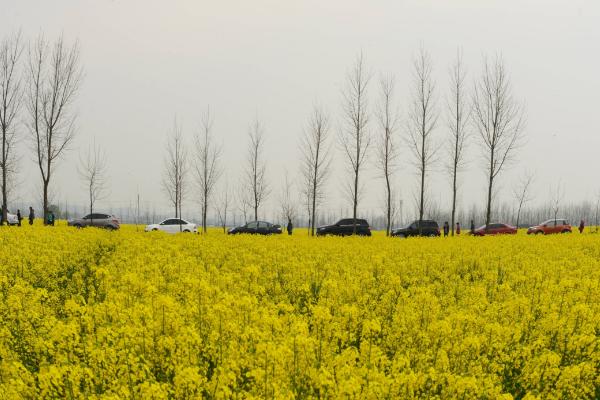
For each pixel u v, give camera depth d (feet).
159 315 26.11
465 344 25.52
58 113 127.54
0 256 55.16
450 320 29.66
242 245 79.05
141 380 21.48
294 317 29.53
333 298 38.96
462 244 85.35
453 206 145.59
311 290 46.65
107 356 22.09
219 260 63.46
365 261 64.80
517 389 24.30
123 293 33.06
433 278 56.95
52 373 19.47
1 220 129.29
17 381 19.17
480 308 35.37
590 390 23.54
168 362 23.08
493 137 141.18
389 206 143.95
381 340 28.63
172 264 54.44
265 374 20.51
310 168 150.41
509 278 54.44
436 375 22.15
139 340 23.82
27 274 49.16
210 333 26.43
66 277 48.16
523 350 26.30
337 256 68.33
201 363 23.45
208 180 168.66
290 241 85.61
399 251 74.02
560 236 108.88
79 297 36.65
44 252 61.26
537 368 23.77
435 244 85.15
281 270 56.03
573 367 22.93
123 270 49.93
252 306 29.81
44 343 23.32
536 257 70.95
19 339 26.58
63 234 84.99
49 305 35.60
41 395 19.53
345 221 147.84
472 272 61.21
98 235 87.97
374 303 37.40
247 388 22.02
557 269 58.18
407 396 20.49
